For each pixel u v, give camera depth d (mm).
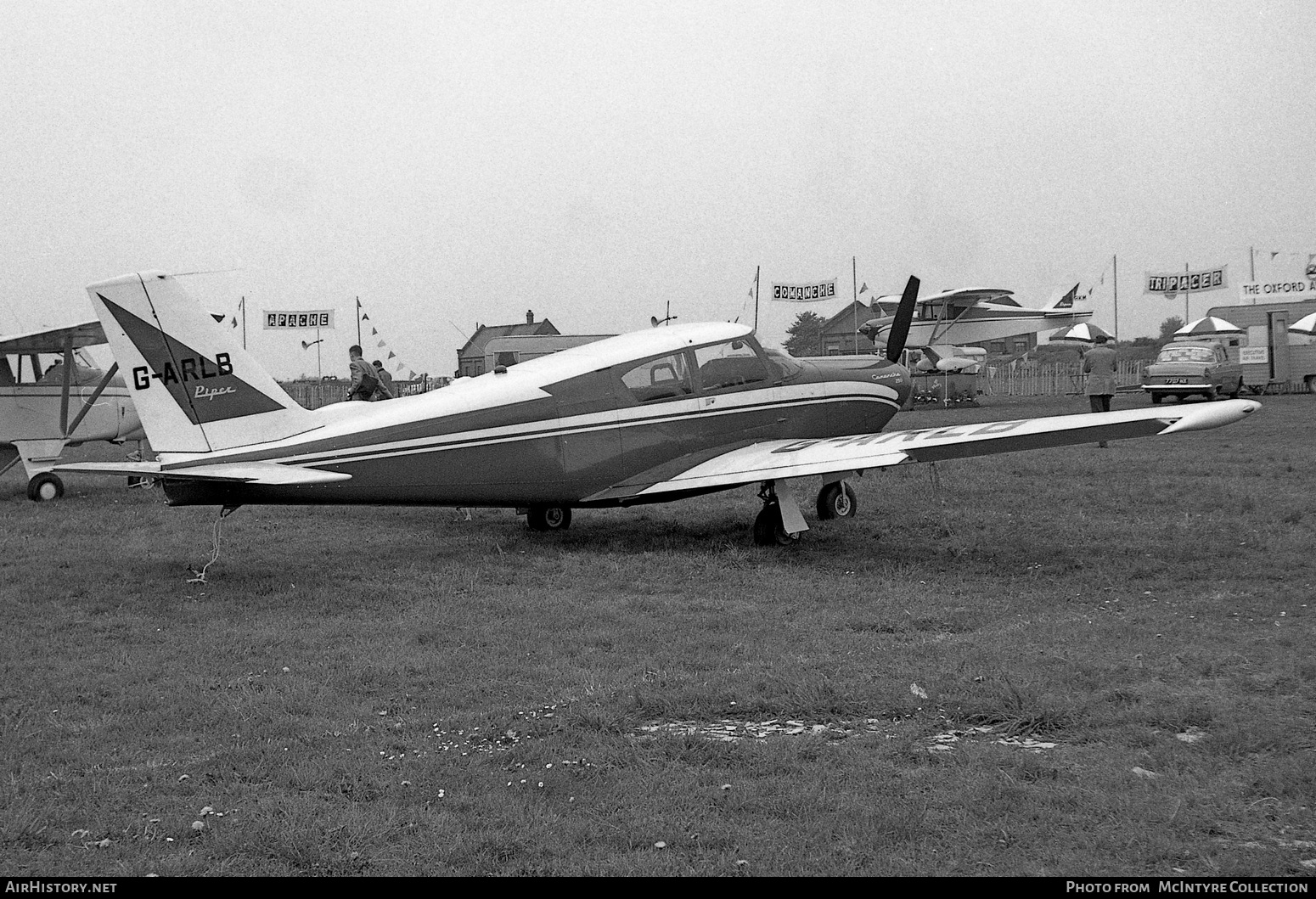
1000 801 4207
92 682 6266
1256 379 35000
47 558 10586
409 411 9984
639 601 8242
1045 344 47281
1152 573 8852
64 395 15375
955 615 7531
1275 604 7570
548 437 10430
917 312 42625
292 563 10195
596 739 5078
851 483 14945
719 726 5340
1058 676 5812
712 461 11078
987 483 14539
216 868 3885
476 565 9922
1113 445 19219
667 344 11234
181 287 9398
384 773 4707
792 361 12281
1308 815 4023
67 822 4266
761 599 8312
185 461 9398
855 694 5582
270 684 6164
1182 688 5582
